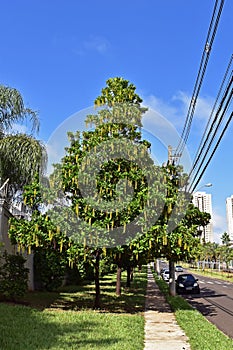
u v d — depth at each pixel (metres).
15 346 8.48
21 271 14.79
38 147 16.77
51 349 8.48
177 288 29.00
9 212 17.81
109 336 10.27
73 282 27.89
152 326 12.94
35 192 14.42
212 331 11.77
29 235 14.04
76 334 10.20
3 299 14.95
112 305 17.67
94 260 15.84
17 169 16.66
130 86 15.94
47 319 11.98
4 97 16.95
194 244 15.05
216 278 51.94
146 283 35.41
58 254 15.20
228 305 21.31
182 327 12.53
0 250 16.09
